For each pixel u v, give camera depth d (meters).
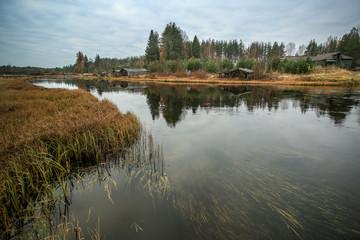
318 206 4.41
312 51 105.44
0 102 14.55
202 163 6.87
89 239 3.62
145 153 7.83
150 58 100.94
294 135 10.05
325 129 11.01
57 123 8.45
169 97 25.80
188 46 115.56
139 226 3.94
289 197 4.77
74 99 16.83
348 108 16.56
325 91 28.73
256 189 5.13
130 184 5.60
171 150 8.16
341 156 7.38
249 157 7.37
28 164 5.61
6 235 3.82
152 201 4.77
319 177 5.79
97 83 56.81
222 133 10.54
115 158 7.39
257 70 51.62
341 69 53.09
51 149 6.87
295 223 3.88
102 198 4.96
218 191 5.08
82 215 4.34
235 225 3.87
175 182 5.59
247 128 11.48
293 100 21.39
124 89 37.44
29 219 4.22
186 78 62.31
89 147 7.26
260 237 3.56
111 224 4.03
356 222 3.91
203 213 4.25
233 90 32.69
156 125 12.34
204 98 24.39
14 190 4.46
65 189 4.91
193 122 13.06
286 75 52.16
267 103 20.00
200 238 3.59
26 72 143.75
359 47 63.88
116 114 11.34
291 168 6.42
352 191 5.02
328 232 3.65
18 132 7.61
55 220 4.20
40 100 15.93
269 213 4.19
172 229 3.83
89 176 6.08
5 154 6.07
